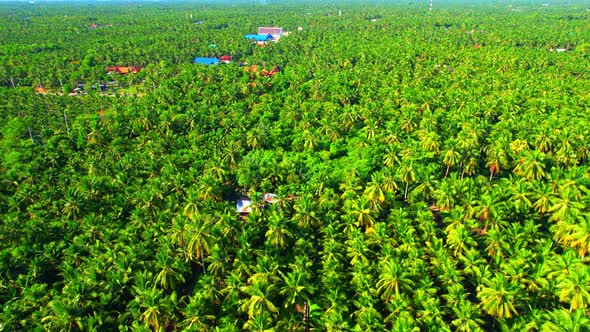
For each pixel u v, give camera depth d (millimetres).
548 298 63094
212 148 115562
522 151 98938
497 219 74938
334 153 115250
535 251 71250
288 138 123938
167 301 60656
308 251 75000
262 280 63812
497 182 94000
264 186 97812
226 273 70688
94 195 93062
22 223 83312
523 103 140750
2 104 151250
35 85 182250
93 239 78625
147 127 129000
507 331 58812
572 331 53000
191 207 84000
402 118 127312
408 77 171375
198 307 60656
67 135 126812
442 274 66000
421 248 72188
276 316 63312
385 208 88750
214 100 153375
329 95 156750
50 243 76875
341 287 65312
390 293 62844
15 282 69250
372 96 152750
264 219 81375
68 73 191125
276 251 74250
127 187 95062
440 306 59562
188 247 71938
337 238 75438
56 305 59312
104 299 62656
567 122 121188
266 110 146625
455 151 98812
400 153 105000
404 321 55312
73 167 106875
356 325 58031
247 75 180625
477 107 130375
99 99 160625
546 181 97188
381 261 68188
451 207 83562
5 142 121938
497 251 69938
